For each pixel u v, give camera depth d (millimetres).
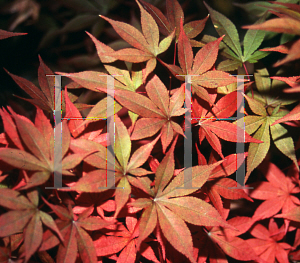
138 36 510
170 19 539
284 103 543
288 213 537
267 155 576
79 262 501
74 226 489
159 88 512
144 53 510
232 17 619
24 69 631
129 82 525
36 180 477
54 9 627
